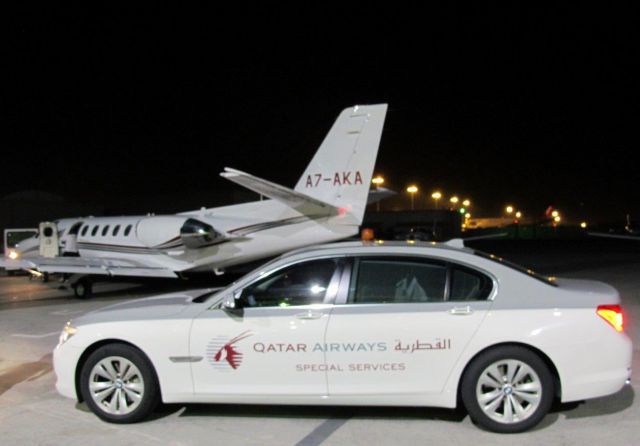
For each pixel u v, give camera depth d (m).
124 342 5.33
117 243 15.80
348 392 4.99
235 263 14.78
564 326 4.79
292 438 4.90
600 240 50.22
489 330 4.84
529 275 5.09
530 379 4.83
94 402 5.34
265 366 5.07
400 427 5.07
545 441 4.70
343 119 13.44
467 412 5.37
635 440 4.68
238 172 11.13
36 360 7.87
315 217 13.75
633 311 10.82
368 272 5.20
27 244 18.78
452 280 5.09
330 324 5.00
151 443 4.86
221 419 5.38
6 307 13.09
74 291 14.71
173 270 13.90
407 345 4.91
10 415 5.60
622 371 4.82
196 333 5.16
